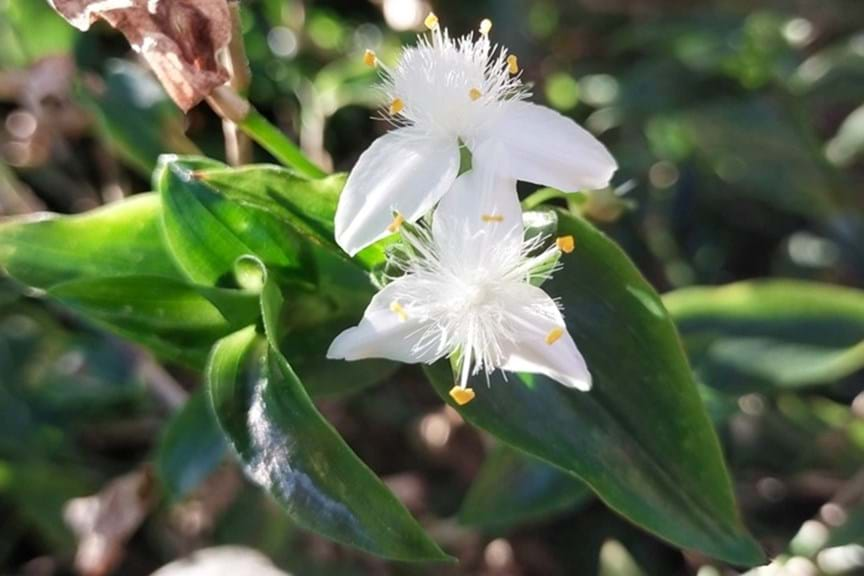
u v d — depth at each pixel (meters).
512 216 0.09
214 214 0.09
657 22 0.16
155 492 0.12
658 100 0.15
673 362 0.09
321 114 0.14
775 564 0.12
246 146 0.10
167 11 0.09
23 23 0.14
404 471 0.14
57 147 0.15
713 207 0.16
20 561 0.14
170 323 0.10
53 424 0.14
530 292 0.09
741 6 0.17
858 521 0.12
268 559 0.12
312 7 0.16
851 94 0.15
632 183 0.11
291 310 0.10
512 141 0.09
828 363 0.11
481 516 0.12
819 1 0.16
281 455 0.08
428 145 0.09
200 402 0.11
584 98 0.15
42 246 0.10
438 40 0.09
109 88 0.13
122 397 0.14
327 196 0.09
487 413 0.09
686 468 0.09
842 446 0.13
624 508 0.09
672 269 0.14
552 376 0.08
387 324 0.09
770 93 0.15
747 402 0.13
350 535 0.08
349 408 0.14
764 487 0.13
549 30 0.16
